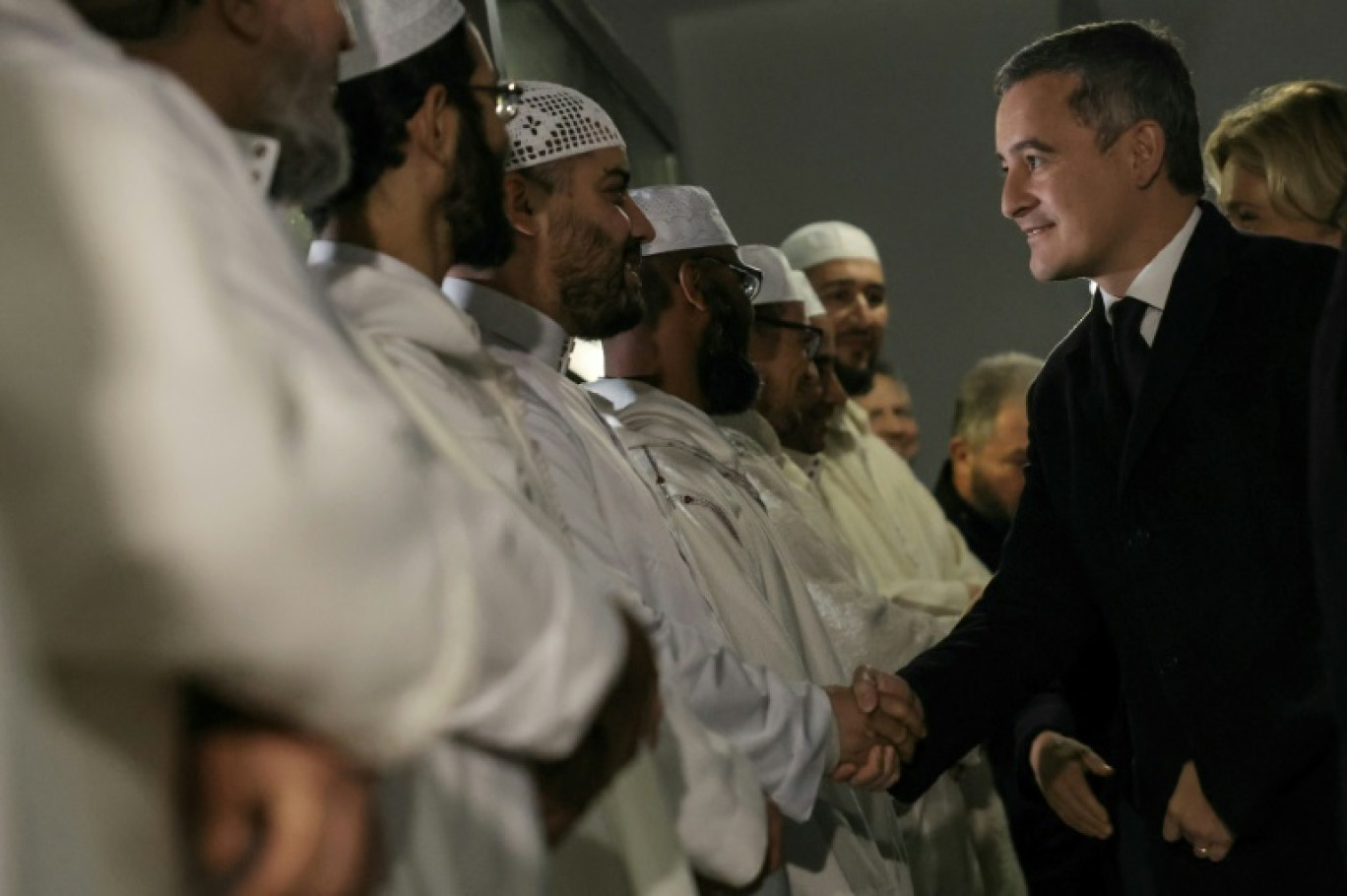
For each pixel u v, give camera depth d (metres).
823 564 3.39
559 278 2.59
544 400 2.33
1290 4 6.81
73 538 0.93
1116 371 2.92
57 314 0.95
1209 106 6.86
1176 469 2.79
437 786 1.27
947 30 7.23
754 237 7.27
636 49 7.15
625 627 1.48
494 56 3.93
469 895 1.28
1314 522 2.27
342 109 1.97
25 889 0.82
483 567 1.21
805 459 4.14
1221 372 2.78
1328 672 2.62
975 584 4.63
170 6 1.57
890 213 7.24
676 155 7.12
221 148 1.14
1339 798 2.41
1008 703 3.07
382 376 1.45
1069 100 2.87
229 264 1.02
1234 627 2.72
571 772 1.48
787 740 2.27
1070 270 2.90
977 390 5.03
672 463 2.88
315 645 0.98
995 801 3.93
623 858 1.68
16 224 0.96
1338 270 2.33
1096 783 3.37
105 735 1.01
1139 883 3.09
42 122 0.99
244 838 1.04
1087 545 2.93
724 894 1.93
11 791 0.82
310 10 1.64
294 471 0.97
